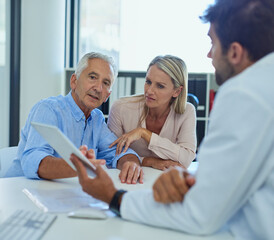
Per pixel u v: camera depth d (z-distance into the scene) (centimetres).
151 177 150
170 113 198
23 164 139
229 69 88
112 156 181
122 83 355
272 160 75
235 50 85
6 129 347
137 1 400
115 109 202
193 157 191
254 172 75
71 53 406
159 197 86
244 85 74
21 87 355
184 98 191
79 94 170
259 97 72
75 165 103
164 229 88
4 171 172
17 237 77
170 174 86
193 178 83
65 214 97
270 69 76
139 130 185
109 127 203
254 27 81
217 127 76
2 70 336
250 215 80
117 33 404
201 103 362
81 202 108
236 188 74
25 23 350
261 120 71
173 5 398
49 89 363
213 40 91
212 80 394
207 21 91
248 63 85
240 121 72
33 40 353
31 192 116
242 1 82
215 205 76
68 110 170
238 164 73
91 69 167
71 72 379
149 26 402
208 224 79
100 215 94
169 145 186
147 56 406
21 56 352
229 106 74
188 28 398
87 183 100
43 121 161
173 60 183
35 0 350
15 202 106
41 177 136
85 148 121
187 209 81
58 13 361
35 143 145
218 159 74
